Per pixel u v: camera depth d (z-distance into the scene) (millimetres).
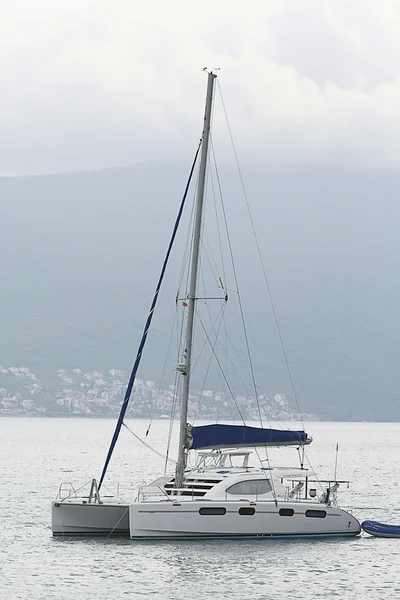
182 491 80562
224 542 78562
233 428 81500
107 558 75125
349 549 80562
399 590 67688
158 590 66250
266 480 81125
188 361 81312
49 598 64125
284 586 67875
